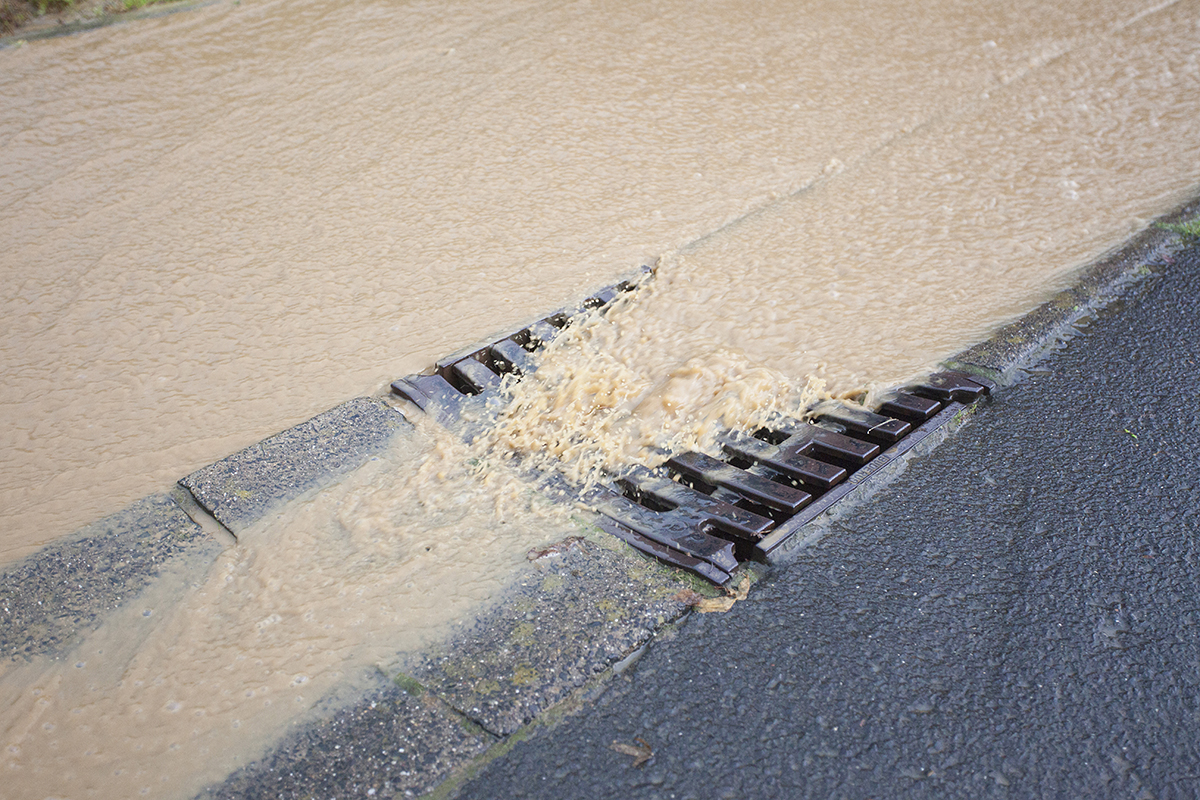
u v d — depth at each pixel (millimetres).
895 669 1629
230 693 1611
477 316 2715
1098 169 3354
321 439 2250
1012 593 1781
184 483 2127
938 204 3197
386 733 1523
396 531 1969
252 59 4238
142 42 4359
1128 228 2990
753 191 3324
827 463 2107
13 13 4473
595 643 1673
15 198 3309
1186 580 1794
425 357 2547
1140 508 1971
